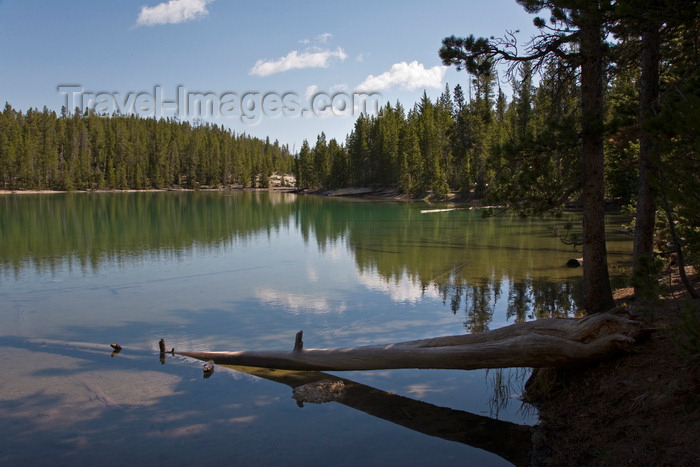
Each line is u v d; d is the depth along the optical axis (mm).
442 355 5648
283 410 5285
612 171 27656
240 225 28750
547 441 4434
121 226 28031
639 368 4805
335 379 6176
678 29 6730
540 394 5375
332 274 13500
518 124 43375
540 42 7180
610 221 25141
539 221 27812
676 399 4094
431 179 62656
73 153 107188
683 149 4539
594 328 5180
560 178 7172
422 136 66938
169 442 4629
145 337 8109
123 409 5305
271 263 15383
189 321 9016
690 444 3570
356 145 87938
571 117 6895
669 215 6543
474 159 53062
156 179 118750
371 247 18812
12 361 6785
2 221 31266
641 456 3676
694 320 3811
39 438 4707
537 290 11039
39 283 12453
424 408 5312
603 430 4223
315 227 27234
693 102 4250
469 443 4578
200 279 12930
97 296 11008
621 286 10375
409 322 8750
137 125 126312
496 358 5383
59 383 6016
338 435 4746
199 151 128125
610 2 5539
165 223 30031
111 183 108750
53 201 61438
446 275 13078
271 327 8586
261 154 149500
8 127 101938
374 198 69562
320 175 99312
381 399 5555
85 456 4375
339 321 8906
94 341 7879
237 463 4246
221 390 5820
